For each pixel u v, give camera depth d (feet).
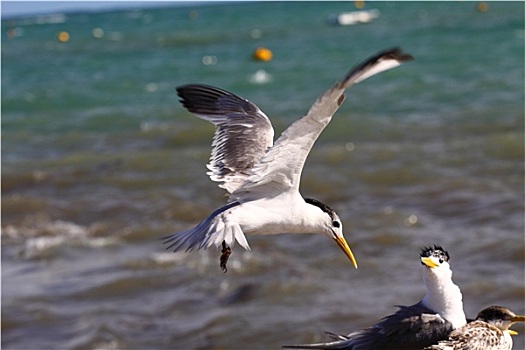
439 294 25.99
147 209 61.46
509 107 88.12
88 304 45.93
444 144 73.72
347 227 54.44
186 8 588.50
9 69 167.53
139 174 70.90
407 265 48.14
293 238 52.49
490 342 26.00
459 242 50.83
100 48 207.51
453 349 25.57
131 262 50.52
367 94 101.24
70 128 95.45
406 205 58.70
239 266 48.70
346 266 48.42
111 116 100.53
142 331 42.70
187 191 65.51
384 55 18.11
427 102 94.17
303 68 136.77
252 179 22.07
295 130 20.85
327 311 42.96
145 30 287.48
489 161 67.56
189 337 41.83
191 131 87.10
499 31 172.24
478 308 42.60
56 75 152.56
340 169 67.56
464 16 233.55
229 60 157.58
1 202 63.98
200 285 47.03
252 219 21.89
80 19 497.05
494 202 57.41
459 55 133.80
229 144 24.98
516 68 113.91
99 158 77.82
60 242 55.36
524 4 278.67
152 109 104.06
